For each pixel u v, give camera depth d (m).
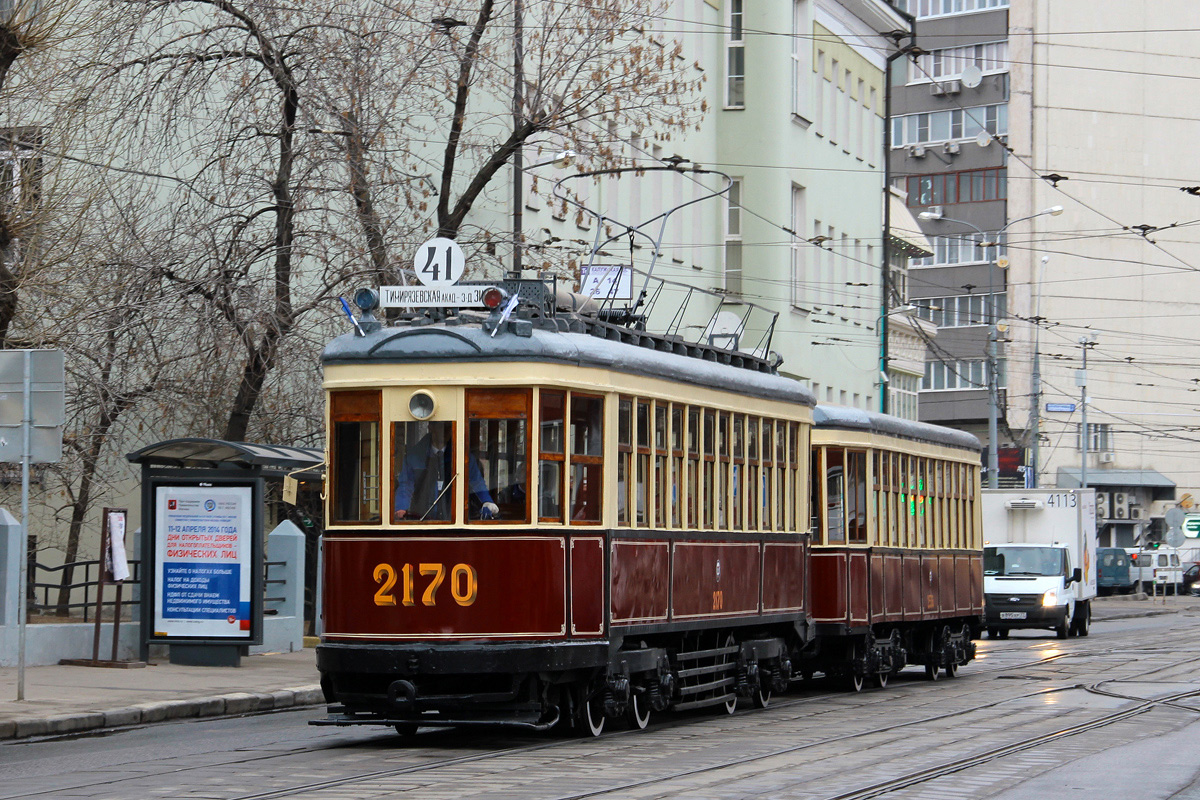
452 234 28.55
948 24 90.75
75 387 28.23
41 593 32.62
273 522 31.95
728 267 46.62
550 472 15.41
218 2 27.53
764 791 12.54
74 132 26.95
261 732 17.00
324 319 28.05
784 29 46.47
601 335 16.92
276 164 28.23
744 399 19.44
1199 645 36.28
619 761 14.26
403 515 15.30
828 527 23.19
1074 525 42.00
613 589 15.91
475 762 14.05
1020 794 12.86
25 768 13.74
